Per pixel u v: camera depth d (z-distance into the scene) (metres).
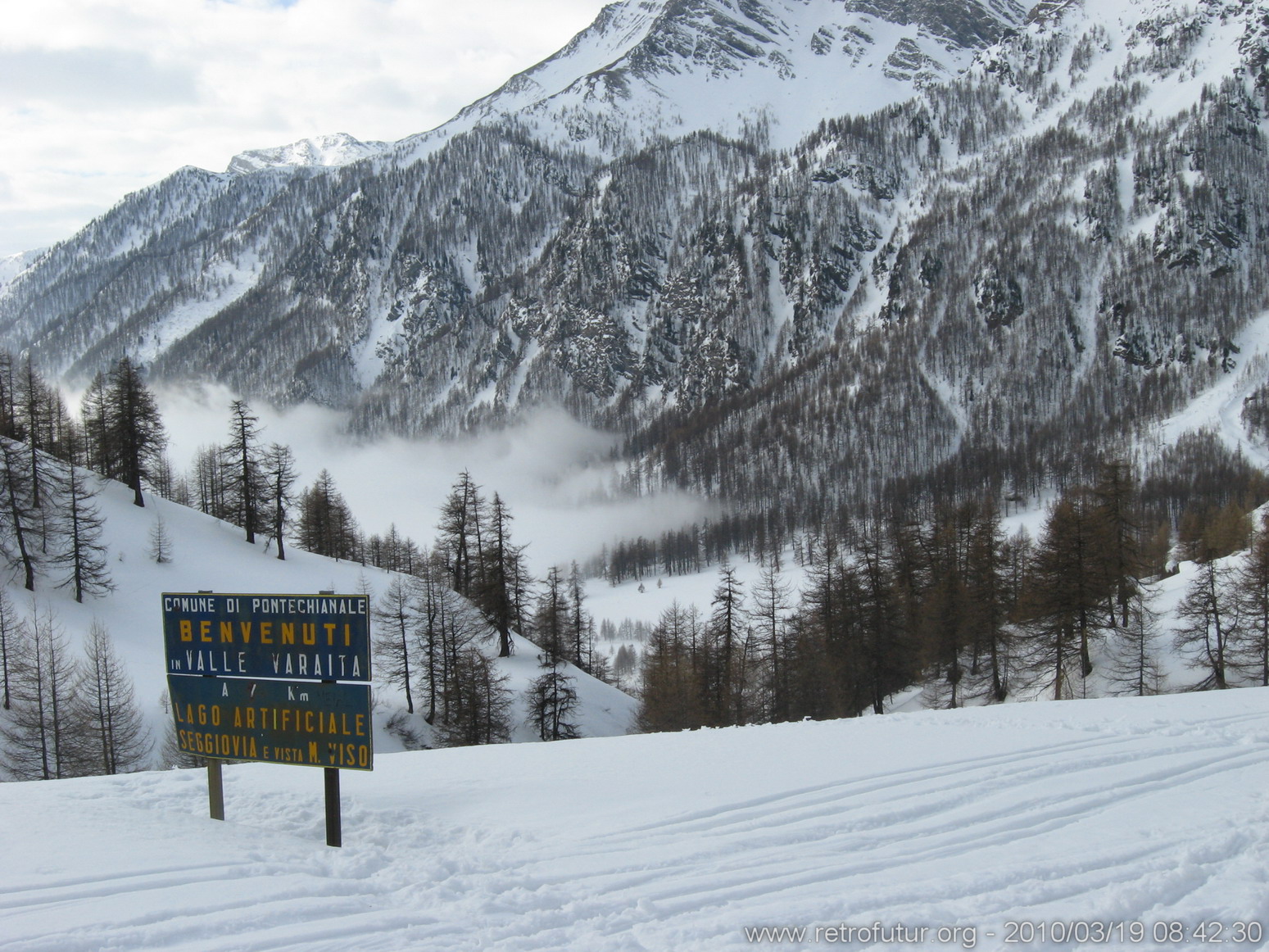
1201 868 8.54
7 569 45.88
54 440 71.62
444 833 10.52
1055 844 9.46
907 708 45.62
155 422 61.34
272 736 10.52
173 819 10.78
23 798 11.72
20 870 8.24
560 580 57.44
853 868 8.84
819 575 48.00
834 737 16.44
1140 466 173.50
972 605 42.81
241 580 54.28
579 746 16.95
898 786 12.06
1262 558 39.16
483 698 41.81
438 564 60.44
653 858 9.23
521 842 10.00
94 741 32.28
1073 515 37.84
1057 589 37.41
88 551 49.25
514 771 14.31
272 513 62.72
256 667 10.66
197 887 7.96
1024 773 12.55
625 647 120.12
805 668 41.25
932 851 9.34
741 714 43.16
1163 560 78.19
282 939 6.94
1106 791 11.63
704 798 11.80
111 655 35.91
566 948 6.93
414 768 14.66
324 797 12.25
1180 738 14.73
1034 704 20.11
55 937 6.68
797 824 10.41
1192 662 41.16
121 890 7.84
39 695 31.92
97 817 10.58
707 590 160.38
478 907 7.73
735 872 8.75
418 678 47.69
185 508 64.19
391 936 7.09
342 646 10.12
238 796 12.20
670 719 41.38
